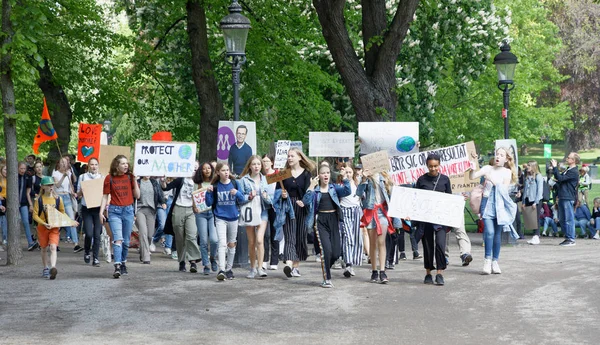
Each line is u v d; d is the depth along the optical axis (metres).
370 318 10.72
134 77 31.19
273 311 11.27
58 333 9.82
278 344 9.13
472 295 12.56
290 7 28.53
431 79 28.56
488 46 29.27
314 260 18.03
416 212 13.82
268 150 35.97
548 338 9.36
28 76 17.73
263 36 28.02
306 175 14.80
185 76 29.97
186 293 12.95
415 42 27.66
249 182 14.70
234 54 18.05
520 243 22.52
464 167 16.89
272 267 16.20
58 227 14.95
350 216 14.84
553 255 18.27
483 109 44.16
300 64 27.55
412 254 19.47
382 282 14.02
